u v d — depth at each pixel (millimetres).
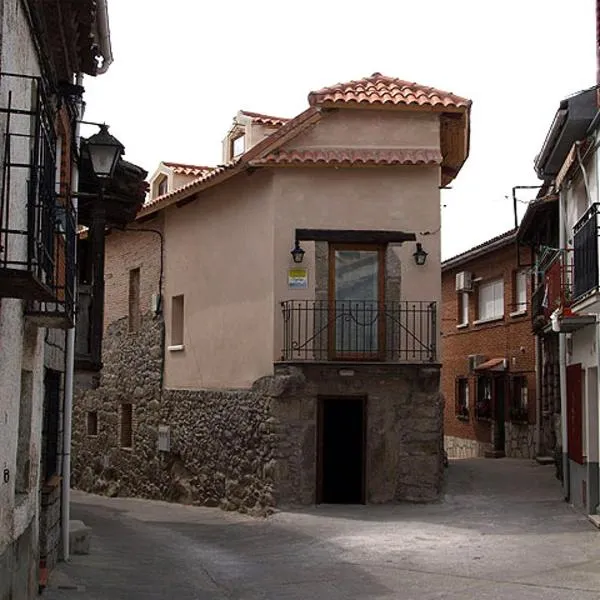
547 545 11625
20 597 7477
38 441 8438
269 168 15727
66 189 9508
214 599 9359
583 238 12766
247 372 16297
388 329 15500
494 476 18031
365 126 15836
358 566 10820
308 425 15273
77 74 10117
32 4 7020
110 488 21422
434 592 9312
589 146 13031
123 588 9586
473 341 27188
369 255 15750
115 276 22188
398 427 15359
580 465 14086
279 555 11859
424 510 14695
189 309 18422
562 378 15609
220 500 16875
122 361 21484
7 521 6773
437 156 15617
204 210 18000
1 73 5914
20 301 7152
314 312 15492
